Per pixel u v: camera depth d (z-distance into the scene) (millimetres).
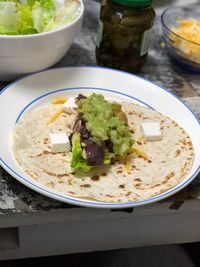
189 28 683
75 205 422
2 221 431
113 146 457
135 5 559
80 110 489
